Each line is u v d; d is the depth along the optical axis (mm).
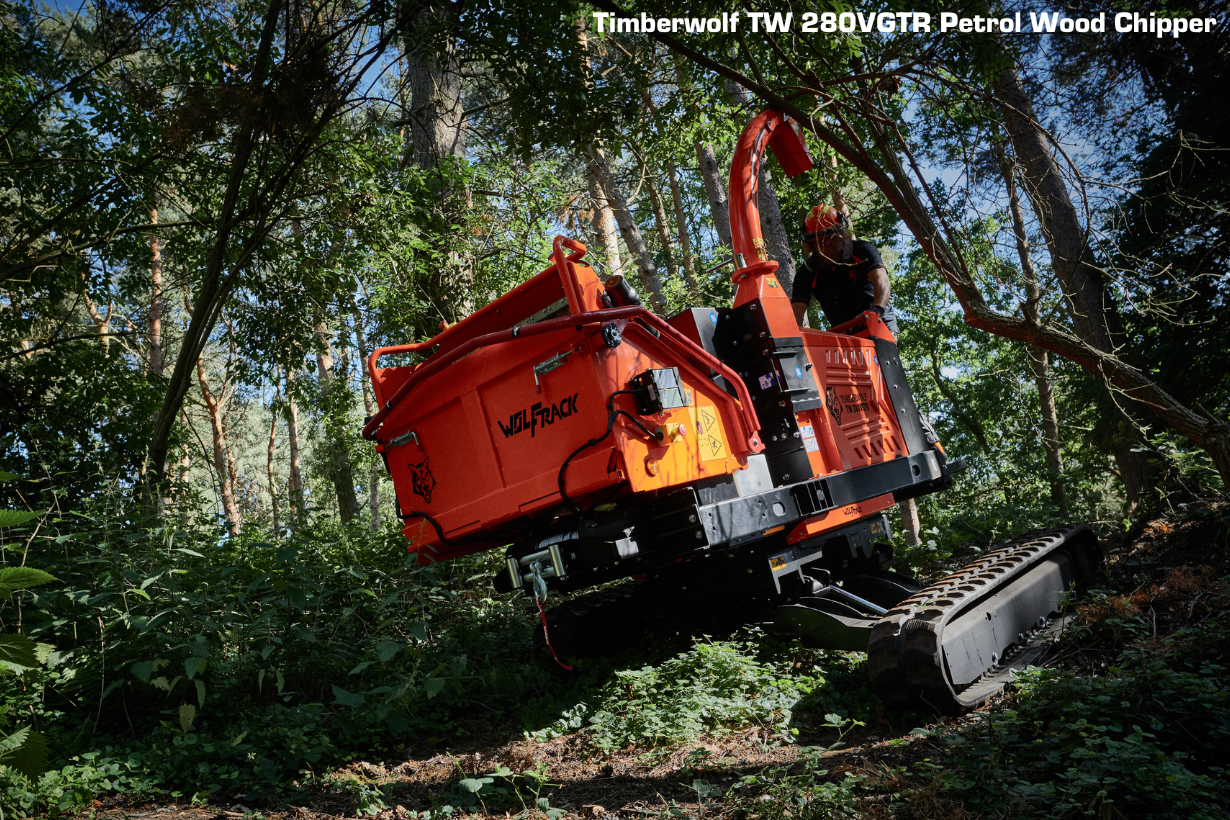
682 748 4117
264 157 8188
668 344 4770
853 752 3781
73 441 8953
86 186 9484
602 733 4359
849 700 4480
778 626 5422
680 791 3582
